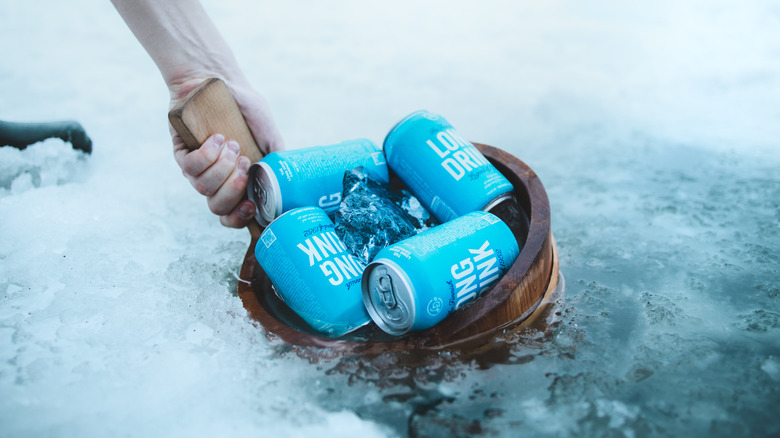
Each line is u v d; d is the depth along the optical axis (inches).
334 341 50.3
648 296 58.6
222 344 51.9
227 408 45.8
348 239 57.6
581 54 126.7
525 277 51.2
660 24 139.6
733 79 112.8
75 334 54.2
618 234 71.5
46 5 156.3
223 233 74.4
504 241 53.1
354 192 59.1
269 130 69.9
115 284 61.8
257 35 138.1
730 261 64.7
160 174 88.7
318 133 97.1
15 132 84.7
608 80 115.3
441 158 58.9
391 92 111.7
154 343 52.7
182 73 67.0
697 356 50.0
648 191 81.0
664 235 70.7
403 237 58.0
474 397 46.1
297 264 52.7
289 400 46.4
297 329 54.6
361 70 121.1
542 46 131.0
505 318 50.7
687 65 119.7
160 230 74.4
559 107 106.4
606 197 80.0
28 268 64.2
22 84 115.0
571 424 43.5
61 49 132.0
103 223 74.9
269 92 112.0
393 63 124.0
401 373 48.0
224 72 68.4
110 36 139.3
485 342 50.1
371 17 149.2
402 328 50.1
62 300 59.1
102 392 47.5
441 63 123.4
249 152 64.2
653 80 114.8
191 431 44.0
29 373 49.3
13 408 45.9
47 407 46.1
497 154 63.9
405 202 61.3
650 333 53.0
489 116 103.0
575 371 48.4
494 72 119.6
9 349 52.3
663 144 93.6
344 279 52.4
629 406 45.0
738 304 57.4
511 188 58.6
